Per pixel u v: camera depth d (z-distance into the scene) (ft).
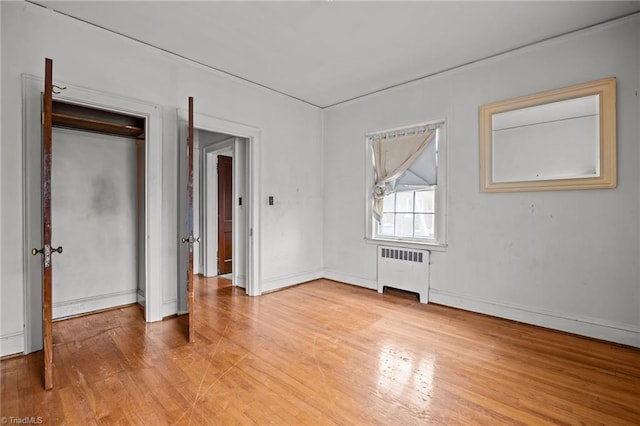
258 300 13.35
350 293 14.46
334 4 8.43
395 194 14.44
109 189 12.02
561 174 9.96
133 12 8.80
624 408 6.26
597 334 9.45
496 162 11.26
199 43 10.52
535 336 9.71
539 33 9.84
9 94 8.14
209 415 6.03
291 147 15.52
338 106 16.43
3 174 8.08
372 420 5.92
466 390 6.88
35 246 8.52
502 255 11.25
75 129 11.22
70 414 6.01
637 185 8.83
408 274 13.61
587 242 9.61
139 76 10.43
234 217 15.49
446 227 12.62
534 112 10.43
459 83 12.20
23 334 8.35
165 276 11.21
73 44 9.11
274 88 14.39
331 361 8.15
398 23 9.29
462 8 8.57
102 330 10.03
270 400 6.51
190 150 9.37
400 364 8.01
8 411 6.07
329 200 16.98
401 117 13.97
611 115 9.05
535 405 6.36
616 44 9.06
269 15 8.91
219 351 8.66
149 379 7.24
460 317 11.39
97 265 11.76
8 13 8.10
